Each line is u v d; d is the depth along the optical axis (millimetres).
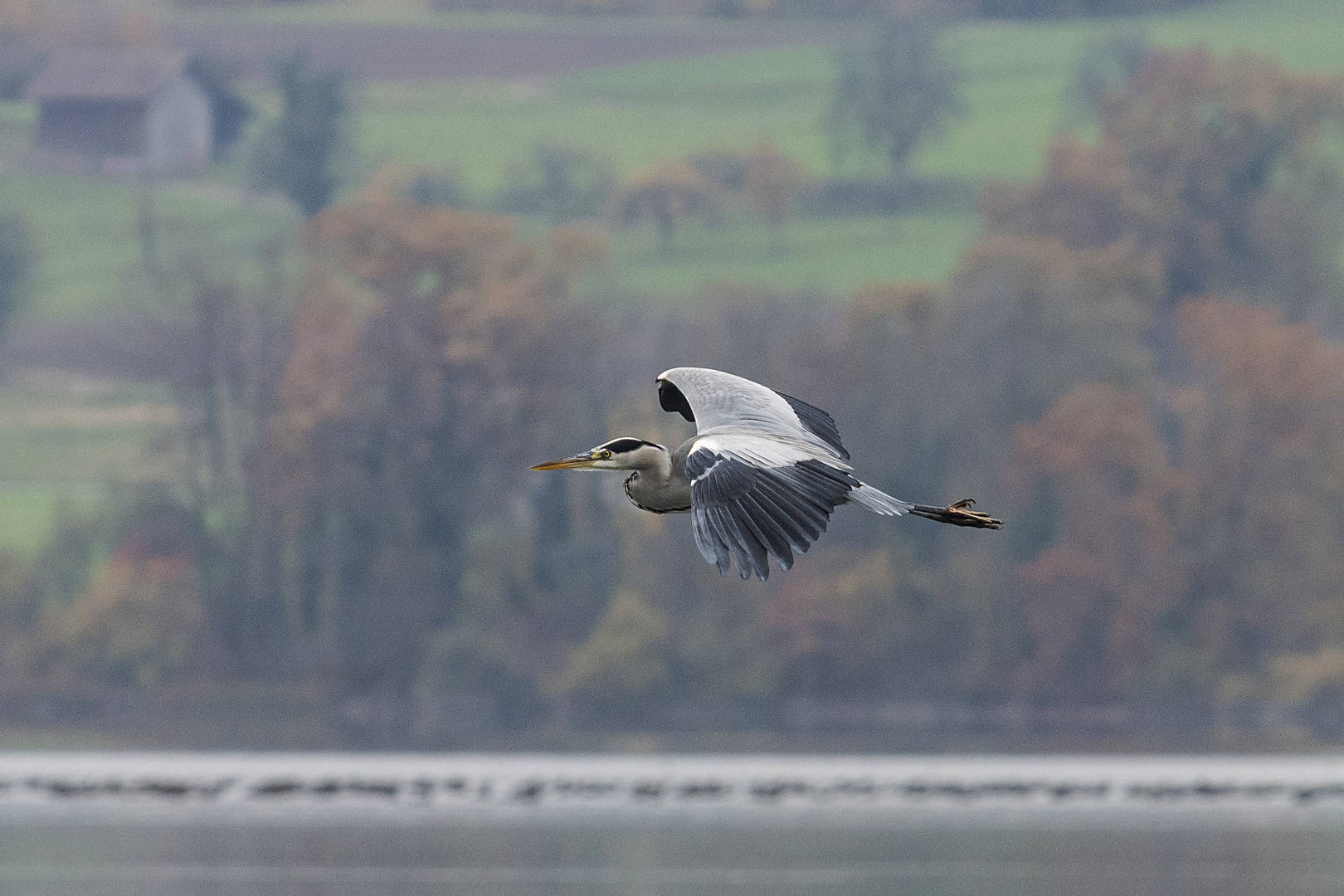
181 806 42375
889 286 92312
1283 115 117000
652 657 82625
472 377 91062
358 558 88125
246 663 87062
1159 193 116438
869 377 89938
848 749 69125
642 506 10461
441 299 92188
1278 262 115500
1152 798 44250
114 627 86312
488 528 92438
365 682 85750
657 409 91000
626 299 103062
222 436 93562
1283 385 87688
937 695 82125
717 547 8906
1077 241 116312
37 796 43312
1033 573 82250
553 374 91500
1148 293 99562
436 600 87125
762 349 94062
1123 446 84188
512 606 87938
